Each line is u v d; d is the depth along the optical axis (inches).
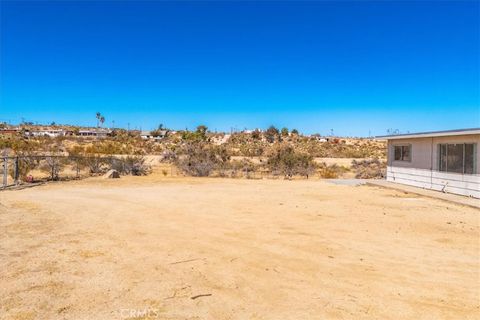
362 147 3102.9
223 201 565.6
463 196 641.0
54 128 4264.3
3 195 586.6
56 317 186.4
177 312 195.6
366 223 426.9
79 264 265.1
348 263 283.1
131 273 250.2
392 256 303.4
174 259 282.2
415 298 221.6
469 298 223.1
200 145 1315.2
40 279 235.3
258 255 297.7
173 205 521.3
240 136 3410.4
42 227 373.7
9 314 188.2
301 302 212.4
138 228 379.6
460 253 315.9
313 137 3850.9
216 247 317.1
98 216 435.5
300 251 311.3
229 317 192.1
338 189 750.5
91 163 1056.8
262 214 467.5
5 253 285.6
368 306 209.2
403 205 562.9
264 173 1137.4
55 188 703.1
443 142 703.7
